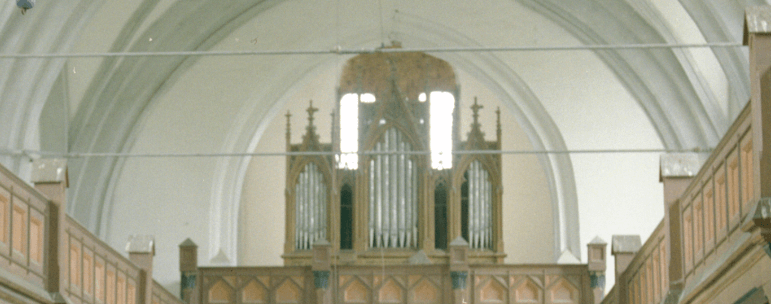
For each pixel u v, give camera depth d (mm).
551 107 26953
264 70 26781
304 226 27797
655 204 26969
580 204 27000
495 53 26703
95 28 22078
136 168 26344
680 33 22250
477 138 28141
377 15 26297
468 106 31062
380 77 29531
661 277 14461
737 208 10797
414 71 29188
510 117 31031
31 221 13016
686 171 13648
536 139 27422
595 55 25562
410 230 27672
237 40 25484
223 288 22781
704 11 19531
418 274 22531
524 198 30922
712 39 19656
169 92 26156
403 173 27953
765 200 9383
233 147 27344
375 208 27812
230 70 26234
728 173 11086
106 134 24016
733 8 19078
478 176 27938
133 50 23328
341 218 27859
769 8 9852
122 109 24047
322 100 31344
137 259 18078
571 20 23953
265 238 31078
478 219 27703
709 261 11969
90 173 24062
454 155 27969
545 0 23969
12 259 12281
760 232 9430
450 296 22344
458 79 30484
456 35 26531
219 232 27188
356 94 29391
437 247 27656
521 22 25375
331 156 28078
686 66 22562
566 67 26250
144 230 26328
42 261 13328
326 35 26750
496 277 22406
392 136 28219
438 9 25828
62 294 13586
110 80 23562
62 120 22969
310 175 28047
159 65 24203
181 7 23406
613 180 27031
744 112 10297
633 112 26656
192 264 22625
